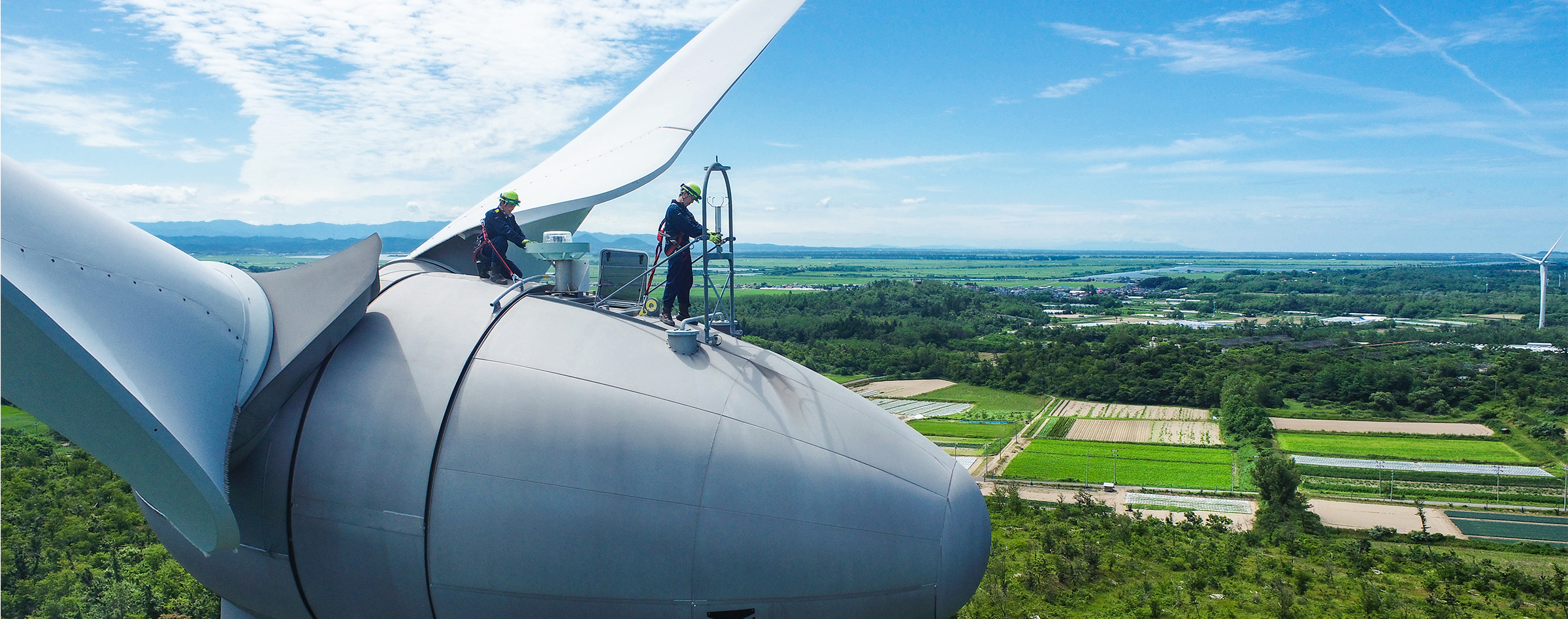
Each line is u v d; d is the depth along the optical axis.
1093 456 64.88
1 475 37.22
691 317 11.06
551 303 9.95
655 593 8.79
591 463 8.75
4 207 7.29
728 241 10.98
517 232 11.48
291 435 9.08
